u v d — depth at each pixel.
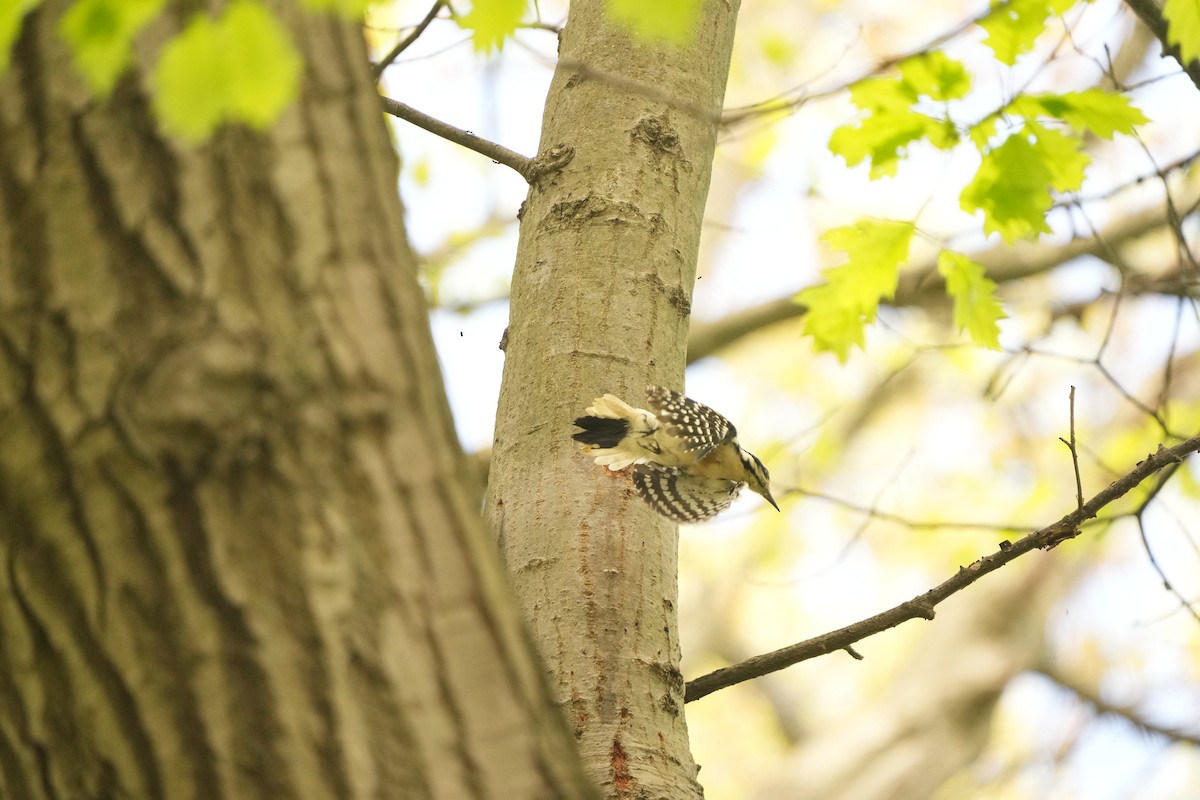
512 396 8.34
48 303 4.03
